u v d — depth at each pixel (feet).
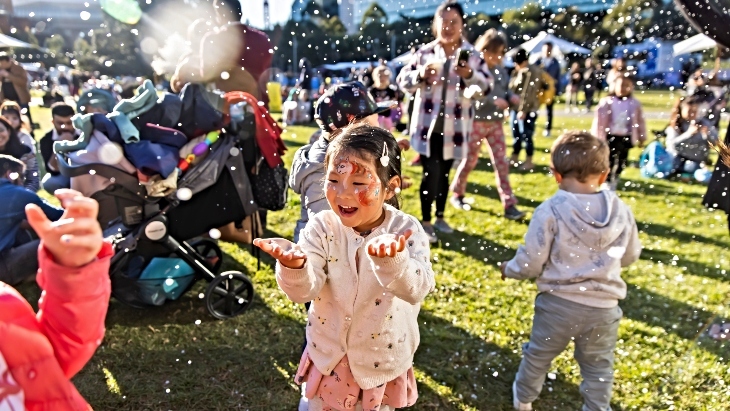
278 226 12.29
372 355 4.03
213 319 7.88
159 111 7.25
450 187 15.05
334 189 3.64
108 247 2.36
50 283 2.21
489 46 12.47
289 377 6.53
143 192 7.25
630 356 7.05
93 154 6.78
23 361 2.32
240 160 7.88
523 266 5.63
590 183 5.66
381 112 5.86
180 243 7.98
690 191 15.62
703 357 6.86
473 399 6.20
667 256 10.67
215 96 7.66
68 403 2.43
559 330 5.45
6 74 16.17
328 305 4.06
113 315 7.90
